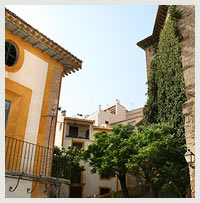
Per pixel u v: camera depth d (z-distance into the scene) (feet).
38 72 36.52
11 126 30.96
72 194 89.45
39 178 29.99
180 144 55.26
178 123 59.06
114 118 151.64
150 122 76.28
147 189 74.08
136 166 55.77
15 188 27.20
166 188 50.26
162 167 51.88
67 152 84.43
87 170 95.96
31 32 34.68
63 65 42.16
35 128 33.76
